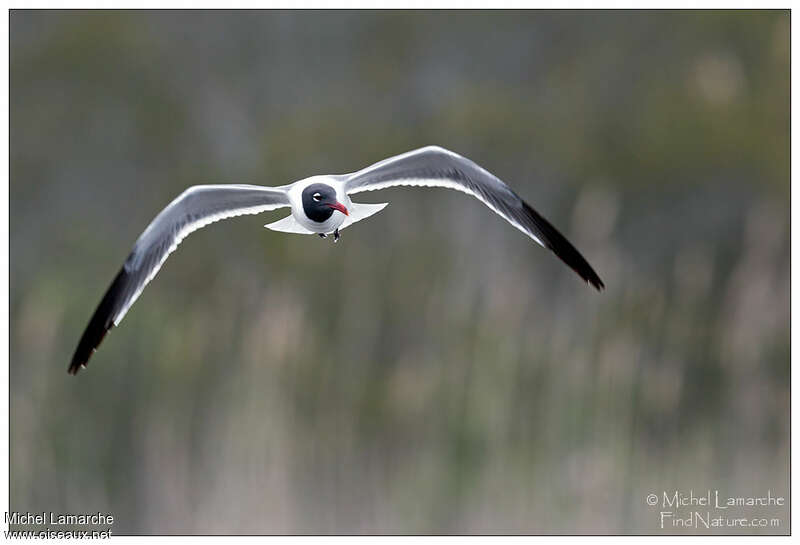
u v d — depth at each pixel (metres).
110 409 12.12
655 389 12.02
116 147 19.20
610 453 11.36
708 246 18.06
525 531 10.88
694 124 18.47
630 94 19.53
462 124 18.67
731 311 13.54
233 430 11.45
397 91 19.86
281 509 10.99
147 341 12.54
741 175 18.34
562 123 19.05
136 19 19.86
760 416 12.34
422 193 17.20
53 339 12.98
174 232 7.24
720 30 19.58
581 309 13.38
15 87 19.16
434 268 15.76
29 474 11.59
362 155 18.66
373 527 11.09
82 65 19.08
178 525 11.08
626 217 18.25
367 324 14.21
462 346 12.40
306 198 7.09
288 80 20.20
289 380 11.82
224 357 12.67
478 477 11.40
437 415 11.82
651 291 14.09
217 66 20.12
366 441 11.85
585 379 11.95
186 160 19.33
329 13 20.58
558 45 20.61
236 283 15.56
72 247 18.23
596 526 10.76
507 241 17.00
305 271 15.91
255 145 19.64
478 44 20.45
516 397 11.95
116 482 11.69
